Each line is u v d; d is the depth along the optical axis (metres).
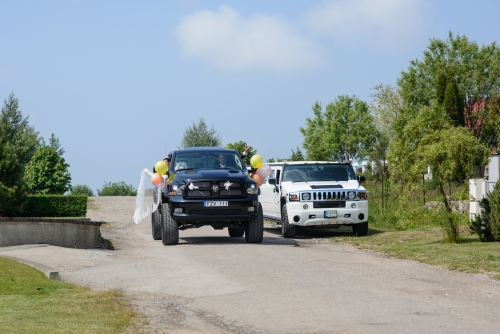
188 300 9.16
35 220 15.75
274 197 20.47
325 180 19.77
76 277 11.06
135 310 8.50
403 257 13.77
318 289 9.82
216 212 16.00
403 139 15.86
